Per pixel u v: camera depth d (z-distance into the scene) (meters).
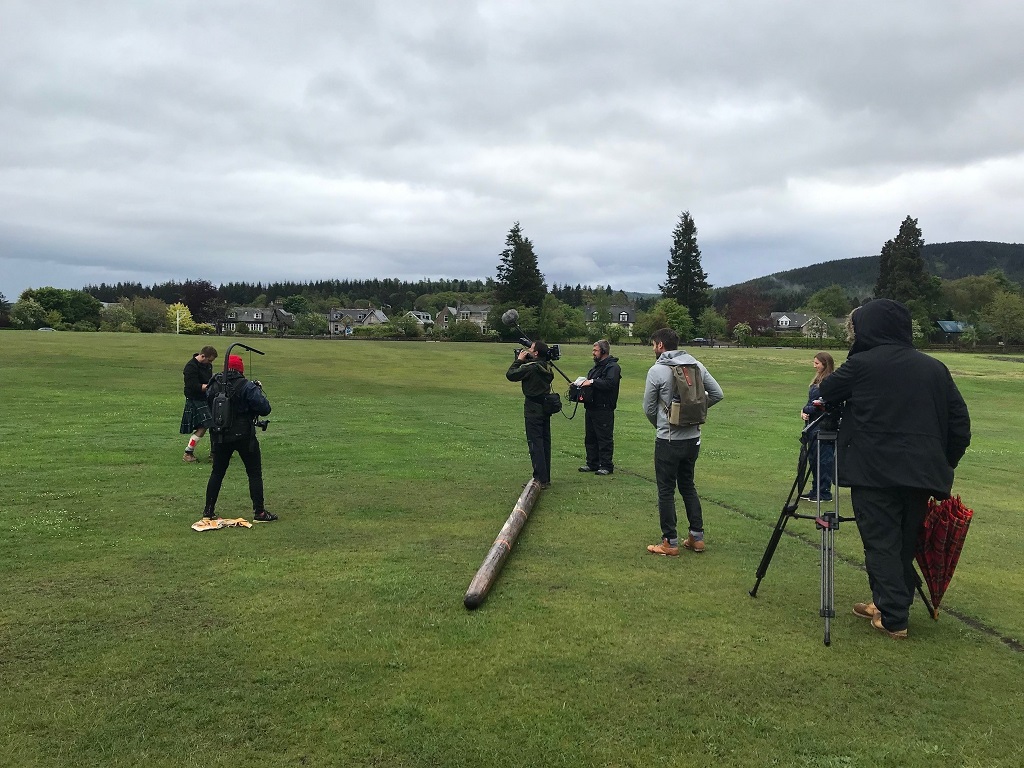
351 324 154.88
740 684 3.78
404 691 3.63
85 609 4.63
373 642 4.19
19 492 7.97
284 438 12.53
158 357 29.91
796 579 5.53
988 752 3.19
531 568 5.64
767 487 9.41
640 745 3.20
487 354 43.19
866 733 3.33
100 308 98.44
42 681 3.67
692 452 6.07
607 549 6.23
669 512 6.06
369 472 9.60
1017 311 88.62
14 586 5.04
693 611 4.79
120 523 6.77
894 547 4.44
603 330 86.88
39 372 23.05
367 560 5.74
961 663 4.08
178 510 7.33
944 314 103.38
